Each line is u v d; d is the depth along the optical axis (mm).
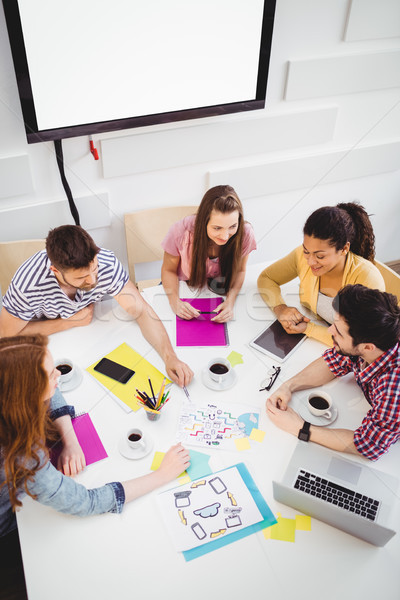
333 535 1042
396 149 1654
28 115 1504
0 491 1138
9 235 1751
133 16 1400
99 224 1767
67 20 1363
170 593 936
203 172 1642
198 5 1428
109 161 1631
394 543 1030
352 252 1342
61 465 1146
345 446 1187
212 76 1577
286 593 942
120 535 1024
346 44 1604
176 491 1104
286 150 1601
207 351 1414
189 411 1279
